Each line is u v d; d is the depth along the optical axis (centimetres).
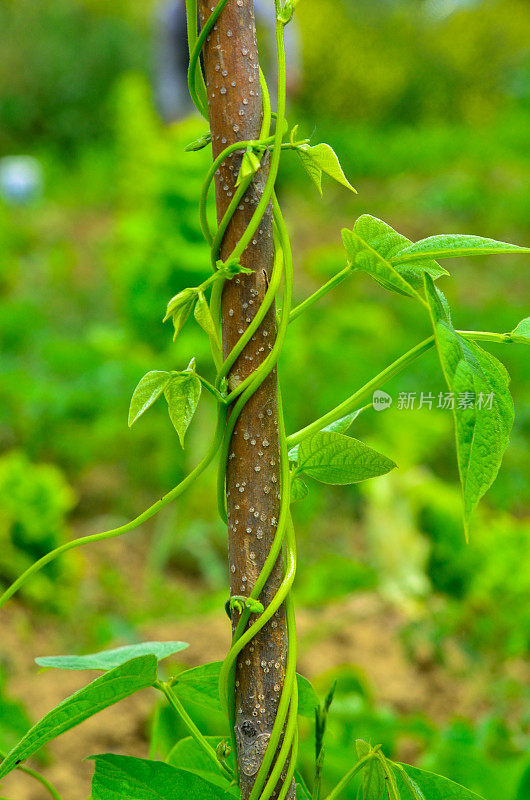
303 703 98
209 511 334
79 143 1196
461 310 557
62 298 585
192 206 353
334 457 93
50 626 252
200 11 91
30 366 420
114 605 272
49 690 192
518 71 1413
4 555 258
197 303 90
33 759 167
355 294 588
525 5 1513
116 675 91
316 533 339
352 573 267
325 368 416
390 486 251
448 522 236
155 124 582
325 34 1359
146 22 1277
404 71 1399
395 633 223
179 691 97
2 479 262
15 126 1194
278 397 92
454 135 1250
